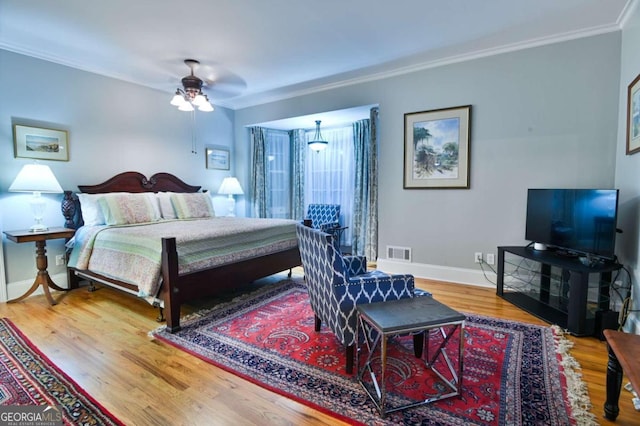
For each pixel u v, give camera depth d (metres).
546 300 3.01
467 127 3.58
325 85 4.48
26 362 2.09
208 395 1.76
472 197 3.63
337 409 1.64
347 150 5.66
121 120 4.11
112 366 2.05
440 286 3.62
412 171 3.96
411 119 3.91
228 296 3.38
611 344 1.42
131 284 2.79
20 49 3.23
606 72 2.94
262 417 1.59
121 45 3.17
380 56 3.51
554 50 3.13
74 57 3.47
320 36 3.01
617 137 2.92
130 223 3.58
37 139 3.41
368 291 1.93
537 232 3.13
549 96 3.18
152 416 1.60
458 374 1.74
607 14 2.68
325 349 2.26
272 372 1.98
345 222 5.73
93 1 2.39
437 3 2.47
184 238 2.71
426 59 3.62
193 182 5.05
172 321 2.51
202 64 3.67
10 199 3.26
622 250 2.72
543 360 2.09
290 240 3.86
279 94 4.89
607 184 2.99
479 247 3.63
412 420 1.56
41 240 3.04
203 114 5.16
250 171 5.69
